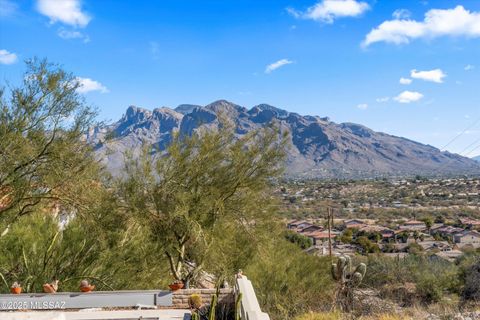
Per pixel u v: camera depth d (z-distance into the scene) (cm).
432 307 1480
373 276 2283
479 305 1522
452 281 2134
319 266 1909
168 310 959
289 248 2028
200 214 1543
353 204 18875
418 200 19975
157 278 1573
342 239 8912
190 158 1560
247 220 1638
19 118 1261
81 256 1396
